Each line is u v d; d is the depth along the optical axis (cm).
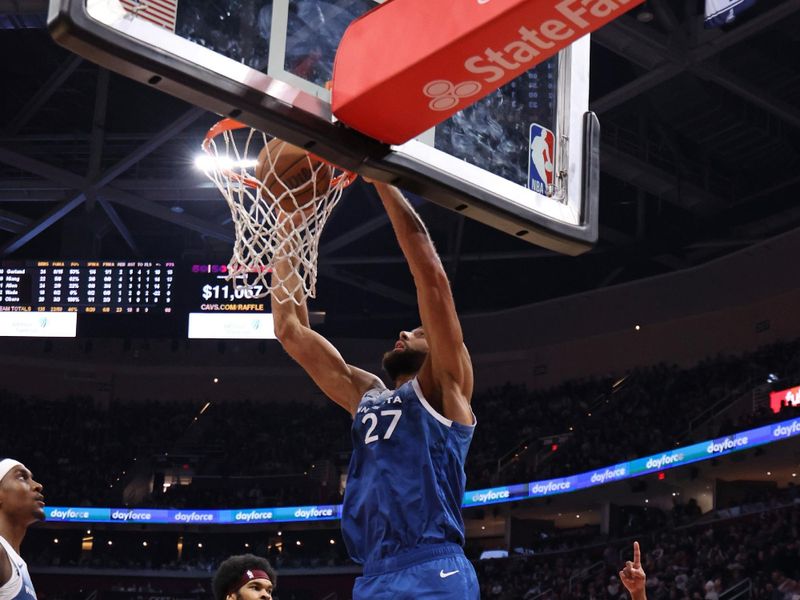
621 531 2717
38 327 2414
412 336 358
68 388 3394
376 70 311
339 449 3206
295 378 3447
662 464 2470
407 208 343
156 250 3428
